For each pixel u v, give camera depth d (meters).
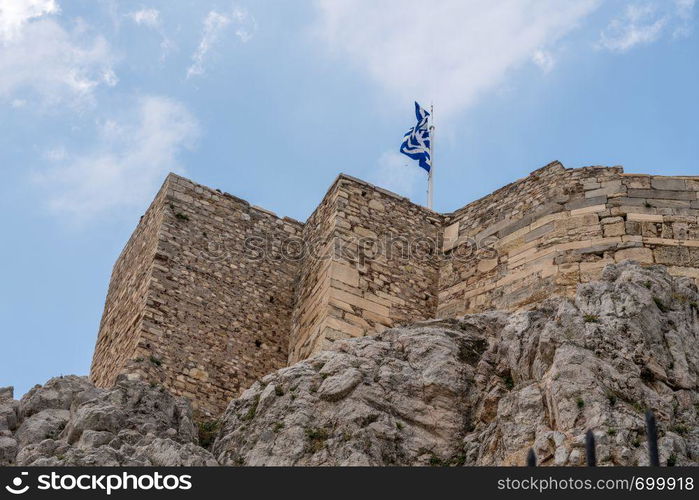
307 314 27.20
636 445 18.97
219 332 27.05
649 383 20.95
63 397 22.52
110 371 27.28
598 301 22.42
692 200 26.05
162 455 20.02
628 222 25.84
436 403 22.05
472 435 21.36
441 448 21.31
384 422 21.47
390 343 23.84
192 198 28.75
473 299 27.03
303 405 21.84
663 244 25.44
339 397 21.89
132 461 19.75
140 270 28.25
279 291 28.52
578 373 20.39
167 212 28.14
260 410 22.19
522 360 22.17
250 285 28.19
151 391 22.78
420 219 28.81
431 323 24.84
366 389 21.98
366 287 26.92
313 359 23.59
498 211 28.03
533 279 26.11
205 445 22.62
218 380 26.33
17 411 22.27
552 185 27.20
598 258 25.58
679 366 21.44
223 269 28.05
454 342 23.61
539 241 26.56
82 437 20.98
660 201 26.09
